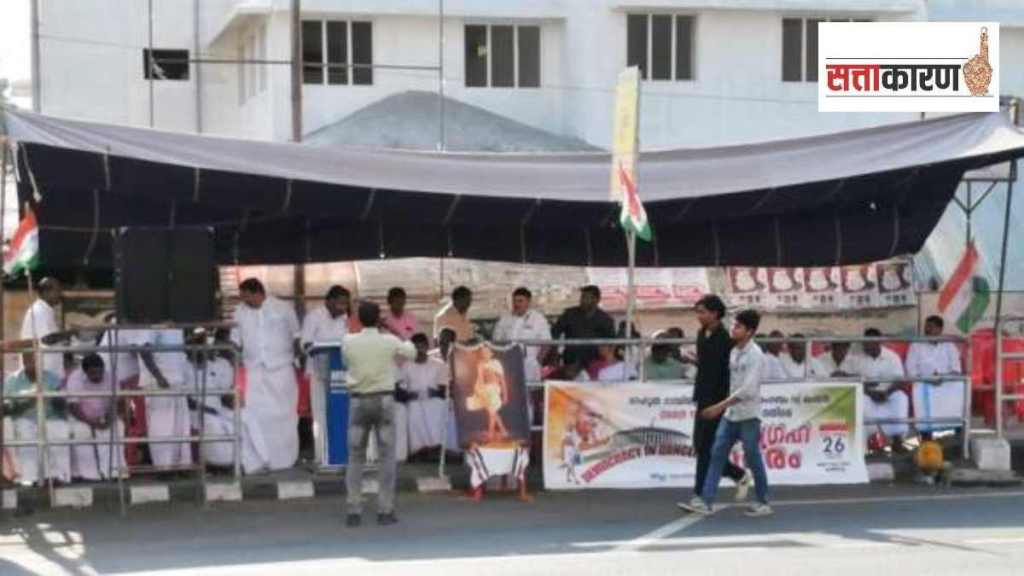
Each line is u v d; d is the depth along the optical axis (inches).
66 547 446.0
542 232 661.9
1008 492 561.6
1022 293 957.2
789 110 1253.1
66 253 601.9
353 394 479.5
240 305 575.2
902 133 609.9
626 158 536.1
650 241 661.3
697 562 404.2
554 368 587.2
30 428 521.7
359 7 1181.1
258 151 549.6
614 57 1229.1
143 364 533.3
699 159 599.8
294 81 965.8
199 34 1307.8
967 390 601.3
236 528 474.9
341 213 576.4
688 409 563.5
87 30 1288.1
